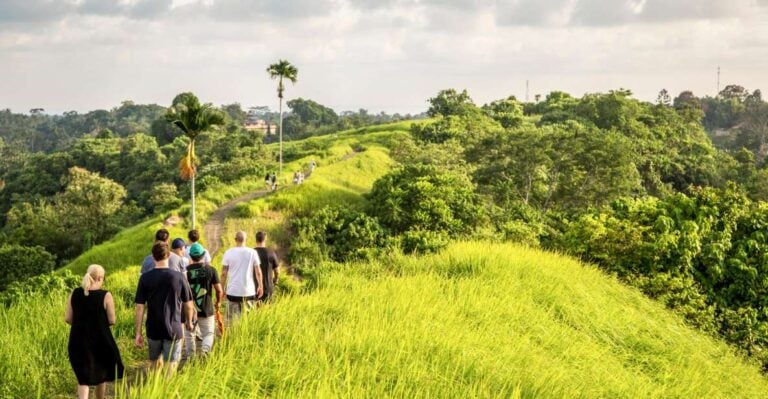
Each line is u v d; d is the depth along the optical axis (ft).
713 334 63.72
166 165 354.74
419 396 23.97
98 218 214.69
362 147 295.28
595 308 48.70
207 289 31.40
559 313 46.42
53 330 32.99
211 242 115.34
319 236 123.54
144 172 358.23
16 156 541.75
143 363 32.37
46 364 29.35
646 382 36.52
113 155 410.11
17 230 204.23
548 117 382.63
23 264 124.16
